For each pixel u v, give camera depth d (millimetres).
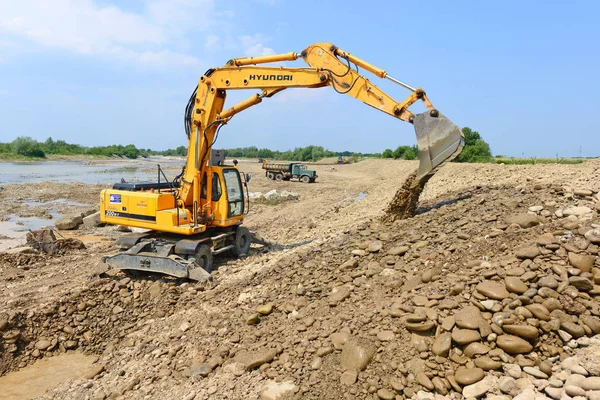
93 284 8320
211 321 6562
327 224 15367
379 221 9438
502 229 6473
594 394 3488
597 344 4125
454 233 6969
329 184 37656
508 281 4910
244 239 11320
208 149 10203
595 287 4605
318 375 4734
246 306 6836
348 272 7008
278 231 15344
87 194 30047
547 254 5230
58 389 5648
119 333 7266
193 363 5578
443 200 10203
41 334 6996
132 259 8945
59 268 11164
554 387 3805
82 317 7441
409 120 8570
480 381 4145
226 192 10203
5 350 6512
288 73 9445
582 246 5160
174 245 9289
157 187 11172
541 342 4352
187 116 10164
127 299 8023
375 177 41781
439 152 8219
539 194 7684
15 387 5898
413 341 4777
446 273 5793
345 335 5141
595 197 6793
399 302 5469
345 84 9047
